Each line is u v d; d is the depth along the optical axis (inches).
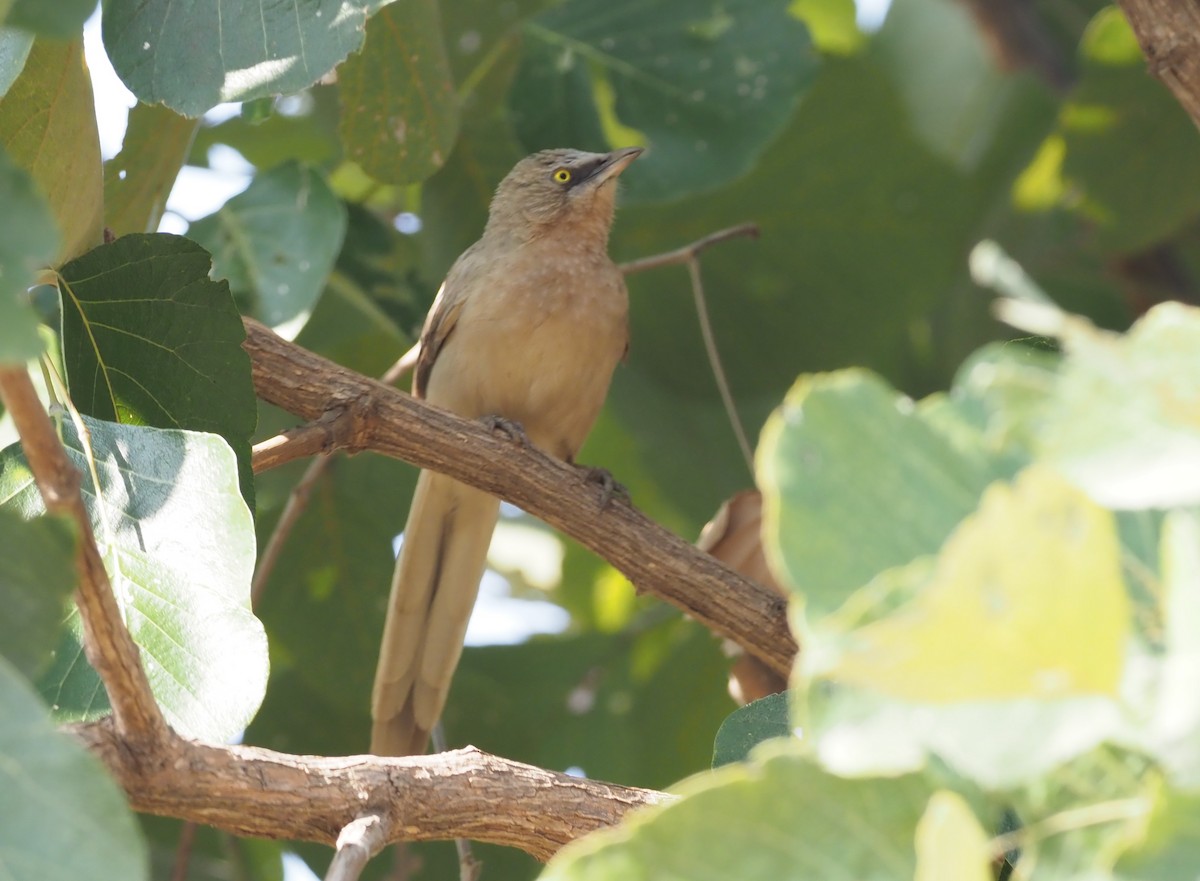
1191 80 292.8
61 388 258.2
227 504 238.5
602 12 491.2
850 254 580.1
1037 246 589.3
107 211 364.2
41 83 267.9
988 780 146.4
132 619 227.6
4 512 179.5
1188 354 140.3
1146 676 145.9
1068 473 137.9
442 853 436.5
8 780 156.1
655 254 579.2
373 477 487.5
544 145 491.5
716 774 167.9
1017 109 616.1
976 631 136.6
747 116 479.8
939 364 609.9
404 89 385.4
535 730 513.0
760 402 579.5
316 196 387.5
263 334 337.7
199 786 219.9
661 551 350.6
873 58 629.3
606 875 155.6
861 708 155.0
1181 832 136.4
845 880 153.6
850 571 148.5
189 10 275.1
